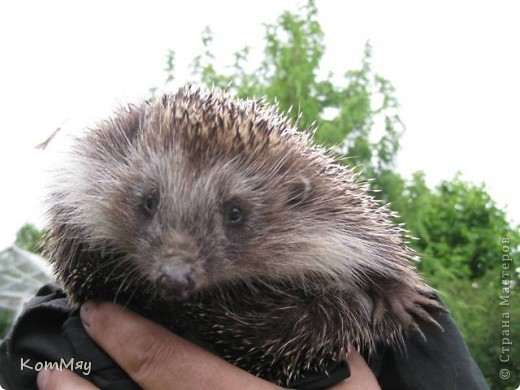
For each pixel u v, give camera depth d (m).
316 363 0.25
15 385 0.26
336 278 0.27
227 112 0.28
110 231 0.26
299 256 0.27
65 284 0.27
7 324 0.84
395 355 0.28
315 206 0.28
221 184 0.25
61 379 0.24
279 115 0.32
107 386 0.24
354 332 0.26
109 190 0.26
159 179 0.25
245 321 0.25
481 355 0.88
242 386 0.23
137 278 0.25
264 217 0.26
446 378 0.27
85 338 0.25
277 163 0.28
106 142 0.29
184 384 0.24
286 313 0.26
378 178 1.21
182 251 0.24
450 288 1.12
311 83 1.23
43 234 0.30
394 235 0.31
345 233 0.28
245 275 0.26
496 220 1.50
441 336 0.28
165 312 0.25
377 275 0.28
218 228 0.25
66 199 0.28
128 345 0.24
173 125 0.26
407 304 0.27
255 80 1.25
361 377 0.26
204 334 0.25
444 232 1.50
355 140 1.19
